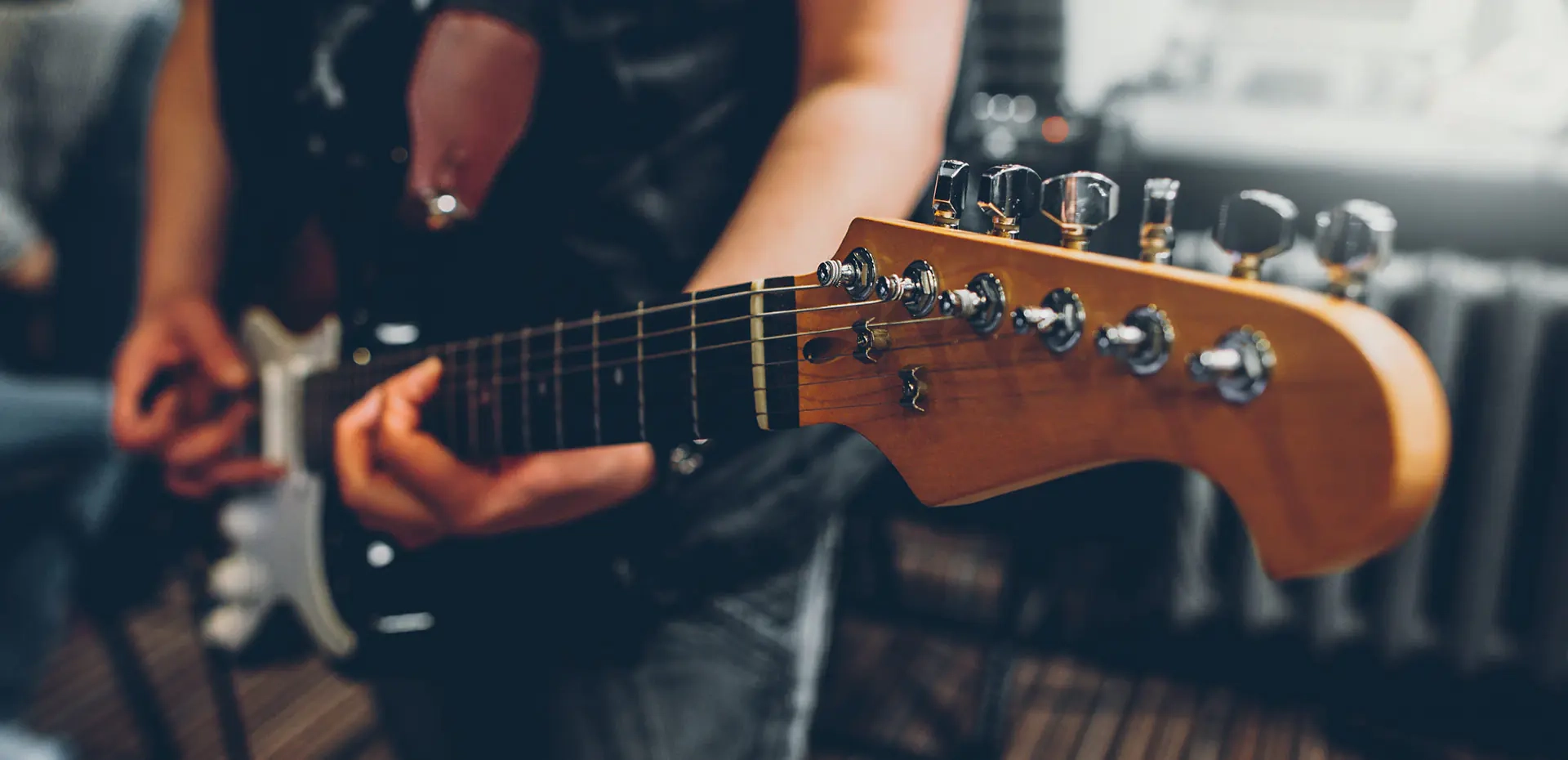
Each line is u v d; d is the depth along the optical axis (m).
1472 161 1.30
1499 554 1.29
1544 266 1.34
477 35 0.65
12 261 1.24
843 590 1.45
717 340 0.55
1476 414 1.30
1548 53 1.38
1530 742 1.44
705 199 0.66
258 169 0.79
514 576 0.66
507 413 0.62
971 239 0.49
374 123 0.71
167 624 1.74
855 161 0.57
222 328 0.85
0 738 1.29
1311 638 1.39
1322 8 1.55
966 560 1.89
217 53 0.77
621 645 0.65
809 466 0.65
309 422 0.78
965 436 0.50
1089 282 0.47
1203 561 1.41
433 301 0.71
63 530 1.25
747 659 0.66
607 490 0.61
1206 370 0.44
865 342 0.51
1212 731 1.43
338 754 1.36
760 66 0.65
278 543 0.81
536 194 0.67
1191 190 1.41
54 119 1.28
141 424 0.84
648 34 0.64
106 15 1.30
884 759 1.26
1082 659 1.60
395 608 0.69
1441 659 1.39
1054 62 1.47
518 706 0.68
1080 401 0.48
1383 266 0.44
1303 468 0.43
